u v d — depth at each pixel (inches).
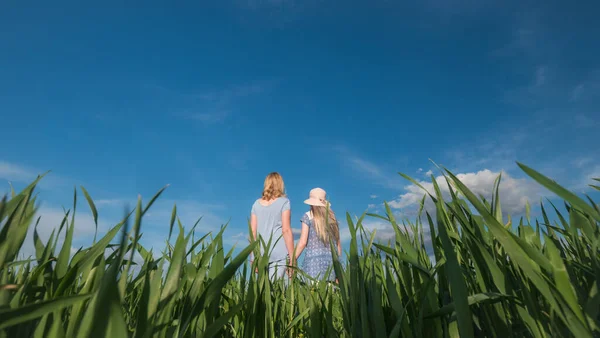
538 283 18.3
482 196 28.9
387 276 28.7
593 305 18.3
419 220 34.7
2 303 19.5
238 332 38.0
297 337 49.7
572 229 27.5
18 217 21.0
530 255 18.7
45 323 18.2
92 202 23.9
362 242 31.7
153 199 14.1
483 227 27.3
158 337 19.7
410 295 28.7
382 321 27.4
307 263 169.5
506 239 19.3
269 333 37.2
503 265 25.0
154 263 26.3
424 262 33.5
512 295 22.0
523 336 24.5
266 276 37.7
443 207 30.0
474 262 25.6
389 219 30.8
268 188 187.9
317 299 39.9
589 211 16.5
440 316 25.4
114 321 13.1
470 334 19.5
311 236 174.7
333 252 30.8
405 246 29.3
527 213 31.9
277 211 181.6
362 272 30.0
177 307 27.2
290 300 51.9
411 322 28.6
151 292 20.5
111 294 13.1
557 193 17.1
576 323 17.4
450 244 21.1
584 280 27.4
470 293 28.7
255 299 36.5
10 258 20.2
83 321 15.0
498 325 24.1
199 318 27.9
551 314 19.6
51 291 20.7
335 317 56.3
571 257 30.9
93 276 20.4
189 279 25.7
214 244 29.6
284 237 177.0
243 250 24.1
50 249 23.9
